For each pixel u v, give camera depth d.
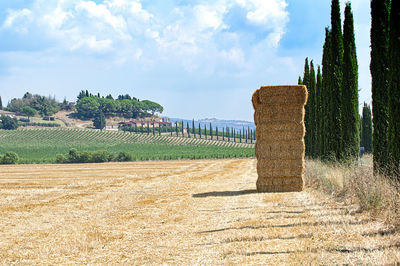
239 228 10.04
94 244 9.58
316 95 31.38
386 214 9.91
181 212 13.72
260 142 18.77
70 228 11.80
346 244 7.72
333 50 23.14
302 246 7.70
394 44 13.77
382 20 16.20
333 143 22.61
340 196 14.14
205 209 14.06
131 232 10.84
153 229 11.05
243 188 21.47
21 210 15.77
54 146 134.00
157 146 131.50
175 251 8.41
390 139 13.86
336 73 22.69
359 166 15.45
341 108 22.08
